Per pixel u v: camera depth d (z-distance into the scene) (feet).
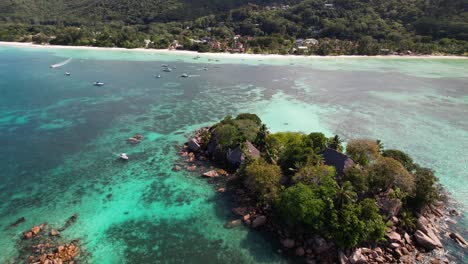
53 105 330.75
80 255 132.77
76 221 154.71
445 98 387.75
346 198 141.79
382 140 258.98
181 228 152.05
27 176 195.52
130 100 356.18
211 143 228.63
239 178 189.26
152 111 320.09
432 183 163.73
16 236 142.82
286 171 182.09
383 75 529.86
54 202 169.99
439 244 140.77
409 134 272.51
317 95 391.65
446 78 512.22
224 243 142.51
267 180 163.22
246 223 155.02
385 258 133.28
